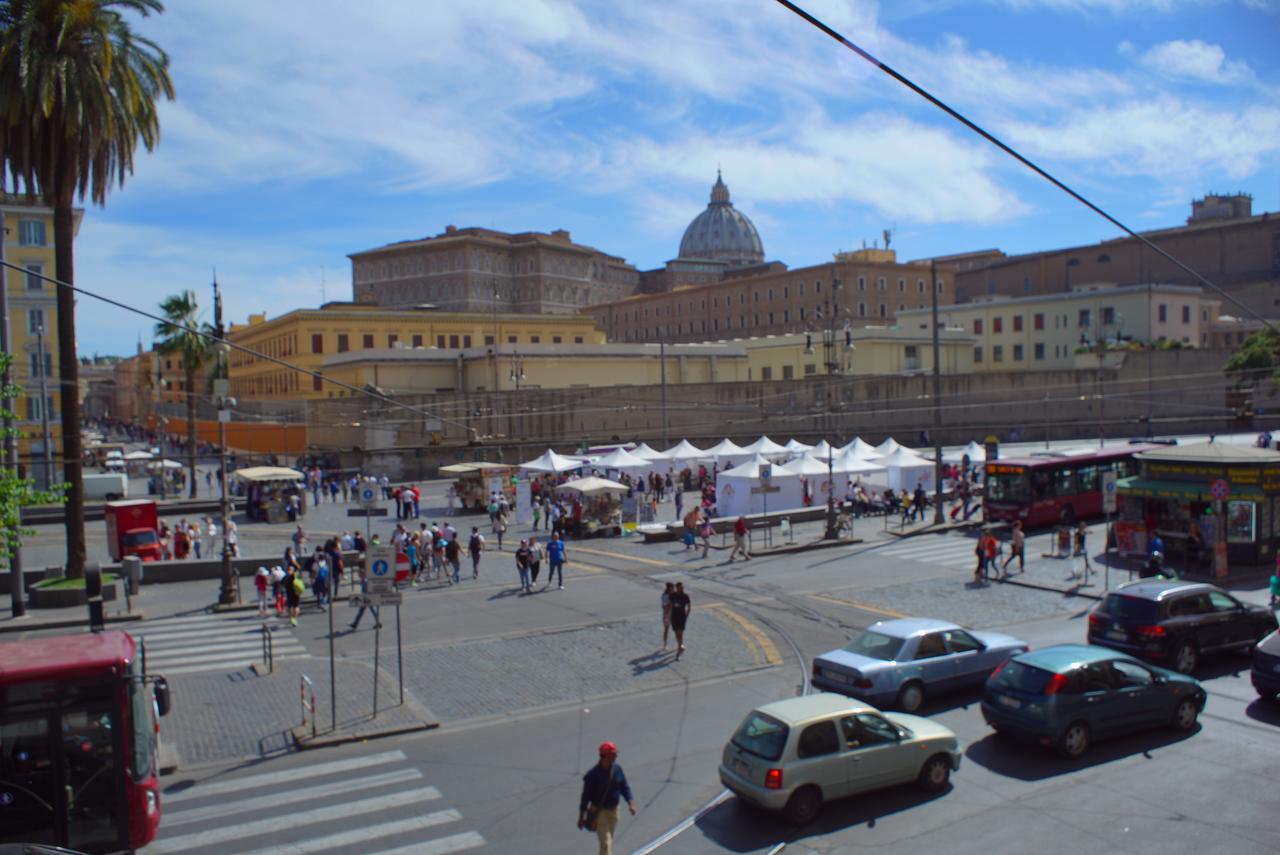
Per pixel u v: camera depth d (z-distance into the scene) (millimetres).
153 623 26031
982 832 11711
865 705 13117
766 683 19031
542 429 69938
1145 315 93938
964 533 39375
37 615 26922
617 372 85062
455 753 15406
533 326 100625
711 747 15320
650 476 53844
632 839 11961
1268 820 11773
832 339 67312
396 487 56438
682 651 21422
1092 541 35812
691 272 175125
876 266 122625
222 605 27781
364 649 22609
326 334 90812
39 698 10938
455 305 132375
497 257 136750
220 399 28688
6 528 21734
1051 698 14031
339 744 15945
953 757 13320
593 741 15844
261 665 21109
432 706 18031
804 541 37562
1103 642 18859
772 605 26359
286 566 27484
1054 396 86500
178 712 17766
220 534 41344
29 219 67688
